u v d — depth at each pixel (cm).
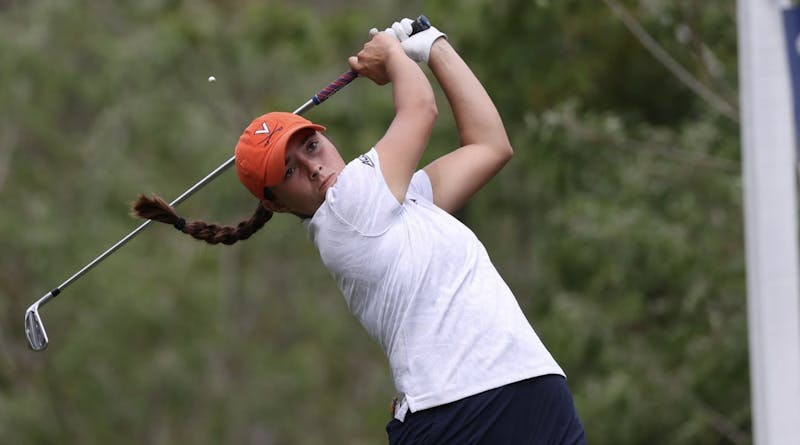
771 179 2345
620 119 4331
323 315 8262
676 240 3944
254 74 7300
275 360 8069
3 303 6825
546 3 3769
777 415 2289
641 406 4056
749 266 2352
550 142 4103
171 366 7131
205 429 7762
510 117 4588
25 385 6775
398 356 1370
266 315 8375
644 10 3975
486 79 4562
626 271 4097
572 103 4128
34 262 6906
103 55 7344
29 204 7100
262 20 5684
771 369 2297
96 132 7606
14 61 7212
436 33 1548
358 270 1382
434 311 1361
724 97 3959
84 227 7181
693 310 3916
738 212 4009
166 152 7581
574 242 4250
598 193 4272
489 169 1520
